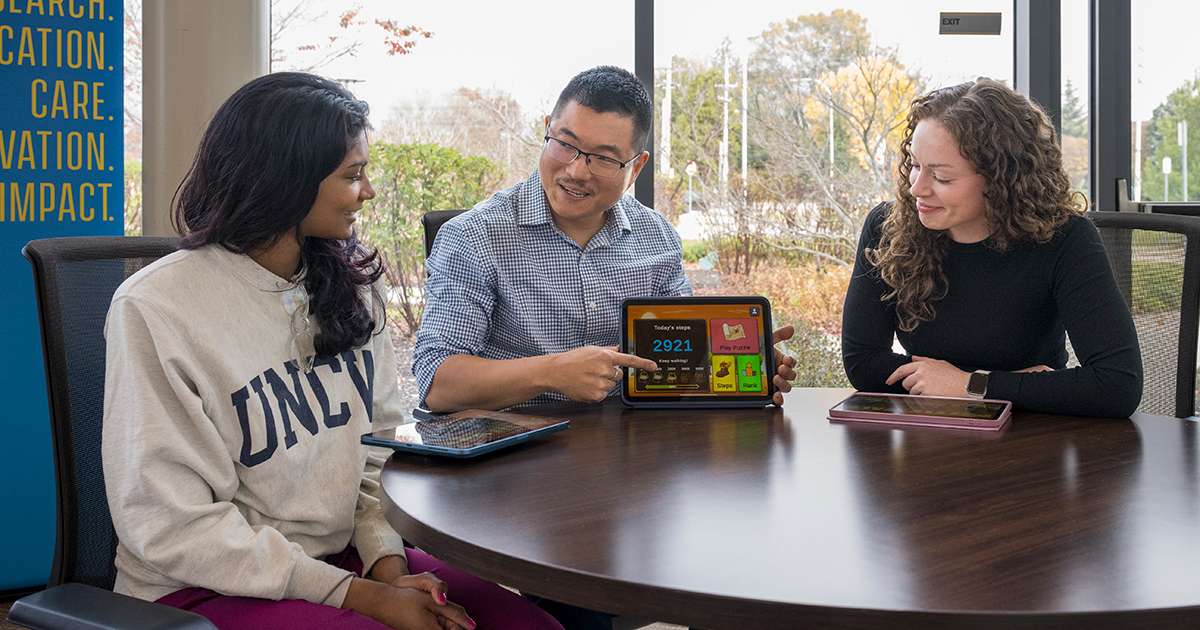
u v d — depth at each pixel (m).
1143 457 1.08
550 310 1.66
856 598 0.65
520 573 0.73
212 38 2.29
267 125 1.08
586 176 1.55
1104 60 2.95
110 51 2.28
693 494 0.92
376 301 1.32
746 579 0.69
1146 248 1.70
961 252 1.62
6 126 2.17
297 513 1.11
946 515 0.85
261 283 1.12
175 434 0.98
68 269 1.08
